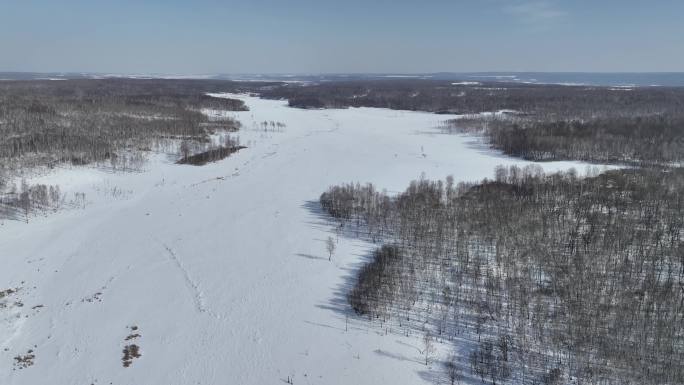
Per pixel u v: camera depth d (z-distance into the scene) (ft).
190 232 338.34
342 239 325.01
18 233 327.67
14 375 186.91
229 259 293.64
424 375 185.06
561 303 228.43
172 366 193.67
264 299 245.04
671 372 179.32
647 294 231.30
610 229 303.68
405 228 321.73
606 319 213.87
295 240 322.96
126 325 221.87
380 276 257.55
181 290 254.88
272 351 202.08
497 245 285.43
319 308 235.40
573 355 193.06
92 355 199.72
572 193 384.88
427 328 215.72
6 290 252.21
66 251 302.45
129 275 271.90
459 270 267.59
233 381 185.26
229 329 218.59
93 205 397.60
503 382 180.55
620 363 185.57
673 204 350.43
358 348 202.08
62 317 227.40
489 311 224.53
